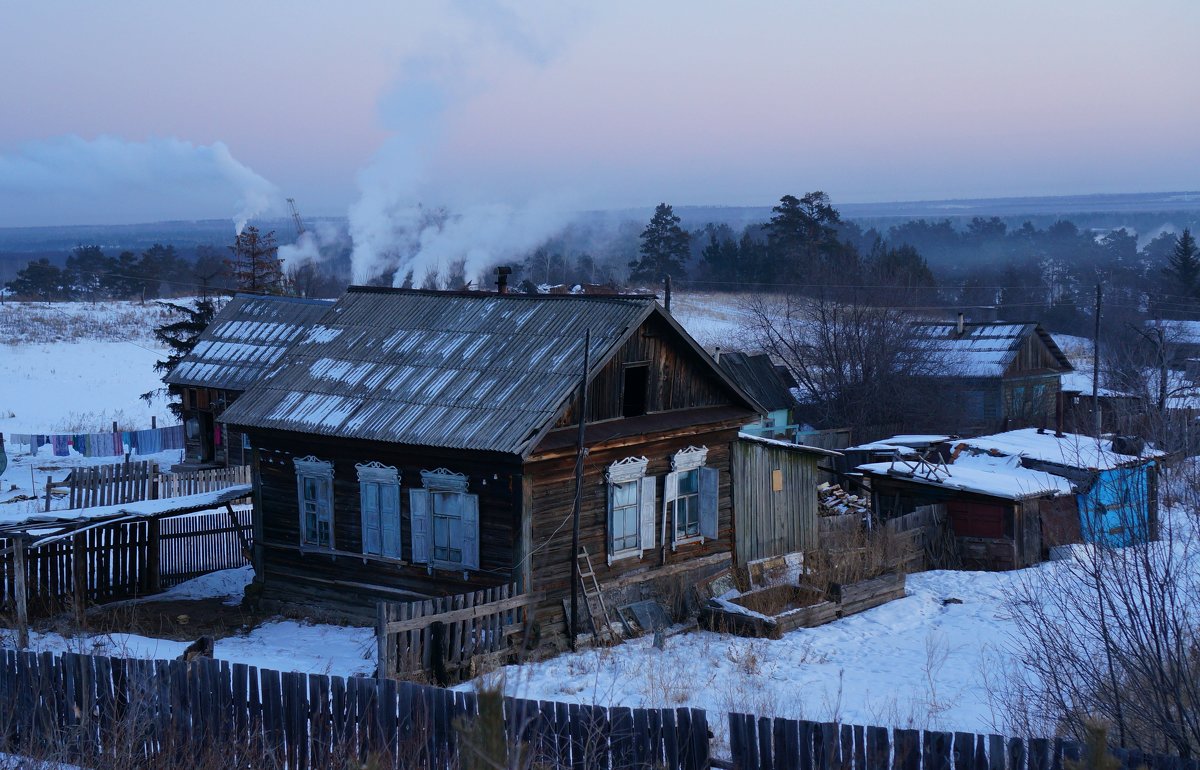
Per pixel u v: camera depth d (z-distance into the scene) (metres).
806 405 47.97
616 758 11.13
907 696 16.09
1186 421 16.34
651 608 21.02
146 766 11.20
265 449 22.08
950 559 27.84
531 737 10.59
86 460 40.91
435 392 20.48
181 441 42.03
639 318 20.48
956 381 47.91
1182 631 11.27
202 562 26.45
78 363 63.38
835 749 10.66
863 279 67.25
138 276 122.00
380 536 20.52
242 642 19.58
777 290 91.94
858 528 26.42
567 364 19.91
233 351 37.03
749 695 15.87
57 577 22.06
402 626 15.95
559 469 19.31
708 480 22.34
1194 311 76.50
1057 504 28.03
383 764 10.72
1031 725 13.07
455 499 19.47
